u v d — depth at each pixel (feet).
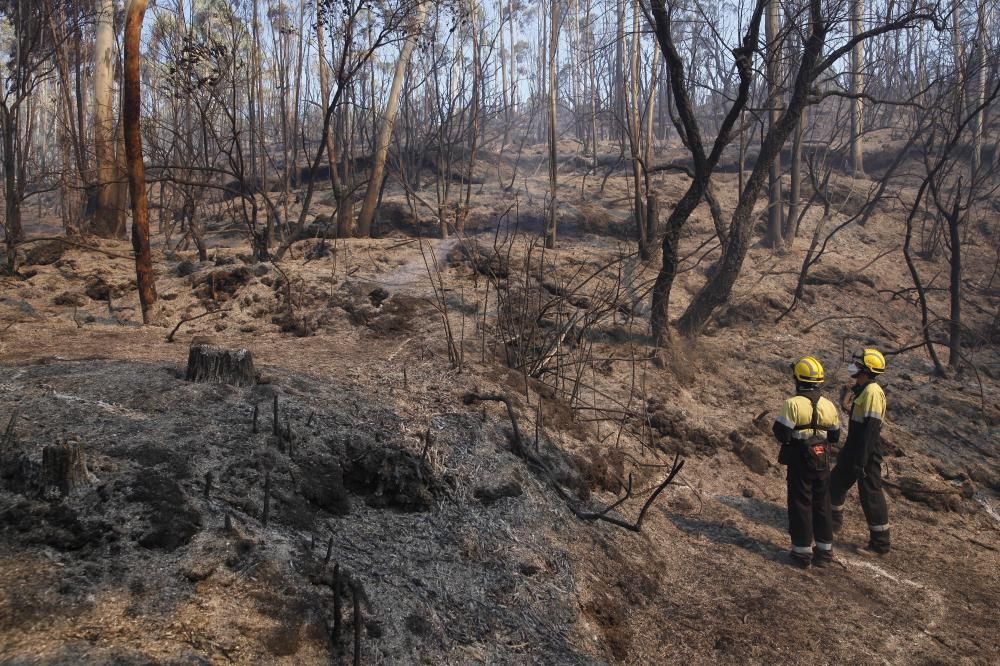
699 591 15.31
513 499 15.14
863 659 13.88
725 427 24.02
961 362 34.50
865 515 19.56
